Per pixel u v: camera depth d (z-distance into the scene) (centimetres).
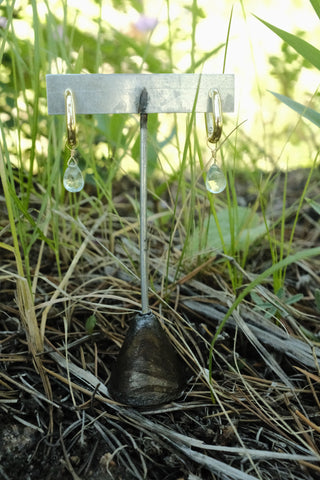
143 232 24
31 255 32
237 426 24
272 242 35
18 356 26
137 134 37
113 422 24
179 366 25
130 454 23
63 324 28
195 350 27
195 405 24
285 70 45
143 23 46
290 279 33
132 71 41
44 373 25
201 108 24
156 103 23
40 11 38
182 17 48
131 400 24
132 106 23
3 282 29
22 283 25
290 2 54
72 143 22
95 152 41
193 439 23
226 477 22
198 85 23
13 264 31
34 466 22
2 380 25
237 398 25
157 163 37
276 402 25
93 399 24
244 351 28
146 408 24
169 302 29
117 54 41
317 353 27
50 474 22
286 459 23
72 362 26
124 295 30
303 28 52
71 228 33
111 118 37
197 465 22
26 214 25
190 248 31
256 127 48
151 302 29
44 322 26
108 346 27
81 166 38
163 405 24
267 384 26
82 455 23
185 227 34
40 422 24
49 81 23
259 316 28
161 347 24
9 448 23
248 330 27
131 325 24
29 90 38
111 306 27
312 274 33
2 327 27
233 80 24
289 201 43
